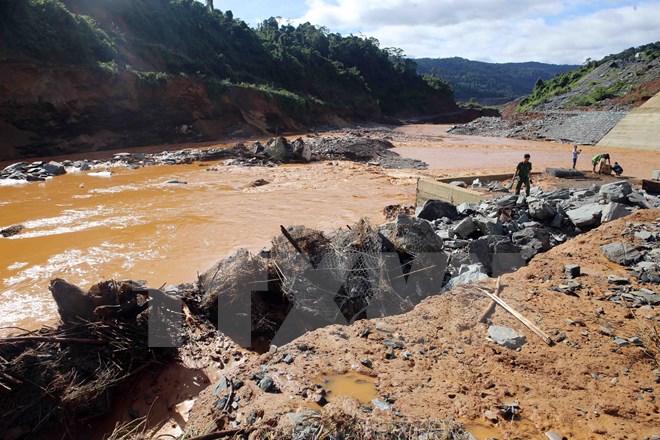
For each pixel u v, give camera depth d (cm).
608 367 522
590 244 919
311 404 474
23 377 598
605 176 2334
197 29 6625
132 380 688
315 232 925
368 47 11744
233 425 463
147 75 4188
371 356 562
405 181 2534
